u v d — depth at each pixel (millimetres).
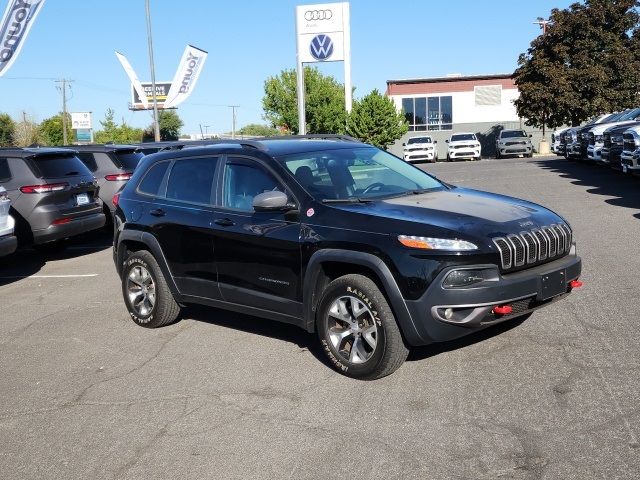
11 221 9633
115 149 14102
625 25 35906
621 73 35438
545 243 5059
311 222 5332
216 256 6055
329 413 4582
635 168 15297
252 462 4000
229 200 6078
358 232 5023
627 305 6359
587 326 5836
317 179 5684
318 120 53875
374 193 5734
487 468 3711
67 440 4492
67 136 73000
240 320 7004
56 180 10953
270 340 6262
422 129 49000
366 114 40156
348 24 37812
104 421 4746
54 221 10828
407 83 48750
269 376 5348
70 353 6320
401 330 4914
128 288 7016
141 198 6910
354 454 3996
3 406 5148
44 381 5625
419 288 4691
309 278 5312
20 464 4211
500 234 4824
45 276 10211
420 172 6500
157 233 6602
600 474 3551
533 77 37156
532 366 5055
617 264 8008
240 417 4637
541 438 3980
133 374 5629
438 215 5020
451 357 5371
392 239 4848
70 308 8047
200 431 4469
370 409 4582
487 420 4270
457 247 4660
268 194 5387
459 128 48219
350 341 5227
